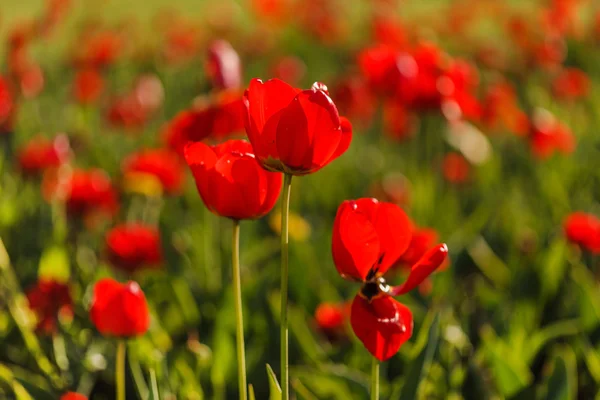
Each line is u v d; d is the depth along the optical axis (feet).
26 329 7.01
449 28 23.11
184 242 9.56
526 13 26.58
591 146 13.83
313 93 5.65
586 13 29.45
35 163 9.71
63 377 7.13
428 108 10.01
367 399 6.72
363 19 27.78
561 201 10.93
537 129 12.04
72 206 8.93
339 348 7.26
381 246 5.81
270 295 7.55
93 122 16.25
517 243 9.78
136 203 10.39
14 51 12.51
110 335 6.36
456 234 9.37
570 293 8.12
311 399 6.63
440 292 8.07
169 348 7.09
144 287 7.75
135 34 25.20
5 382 6.77
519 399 6.78
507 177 13.65
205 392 6.97
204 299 8.20
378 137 15.93
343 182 12.73
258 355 7.04
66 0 12.73
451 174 12.29
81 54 18.62
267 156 5.72
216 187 5.84
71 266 8.61
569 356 7.04
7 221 9.46
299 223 9.22
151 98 13.73
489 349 6.82
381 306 5.77
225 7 26.21
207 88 7.24
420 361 6.51
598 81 20.93
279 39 25.31
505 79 18.95
